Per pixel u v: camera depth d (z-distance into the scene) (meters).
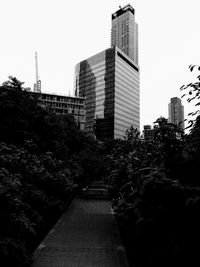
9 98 16.70
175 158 4.15
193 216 3.39
